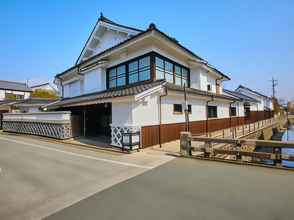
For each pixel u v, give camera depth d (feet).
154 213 11.12
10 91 120.37
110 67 44.98
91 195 13.76
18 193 14.42
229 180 16.08
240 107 70.95
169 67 41.29
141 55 37.99
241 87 106.01
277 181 15.69
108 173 18.61
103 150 29.91
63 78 62.54
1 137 50.06
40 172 19.35
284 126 116.06
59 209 11.88
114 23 43.62
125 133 28.07
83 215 11.10
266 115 111.86
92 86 47.42
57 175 18.34
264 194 13.29
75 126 43.83
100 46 50.62
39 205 12.48
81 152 28.73
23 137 48.62
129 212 11.30
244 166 20.24
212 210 11.33
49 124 45.09
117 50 39.81
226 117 58.85
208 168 19.67
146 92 29.09
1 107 78.28
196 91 43.29
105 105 42.47
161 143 33.09
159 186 15.08
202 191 13.97
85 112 45.37
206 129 46.52
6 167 21.40
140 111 30.01
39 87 148.97
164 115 34.45
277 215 10.69
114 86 44.04
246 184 15.14
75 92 58.34
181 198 12.95
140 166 20.77
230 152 22.43
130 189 14.64
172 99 36.47
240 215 10.75
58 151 29.76
